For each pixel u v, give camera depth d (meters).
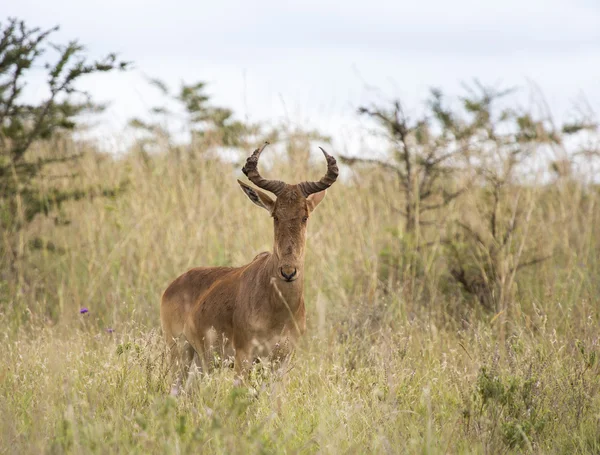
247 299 17.58
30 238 28.47
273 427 14.43
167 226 29.33
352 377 17.11
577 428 14.53
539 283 25.84
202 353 18.88
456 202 29.30
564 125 30.94
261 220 29.27
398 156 29.34
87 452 12.05
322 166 31.52
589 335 19.25
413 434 13.74
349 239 28.61
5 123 28.17
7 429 13.10
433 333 20.95
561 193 30.41
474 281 25.36
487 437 13.62
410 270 26.41
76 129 31.75
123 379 15.73
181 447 12.16
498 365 17.11
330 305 24.28
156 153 35.22
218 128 36.28
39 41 26.14
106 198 30.55
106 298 25.66
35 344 19.73
